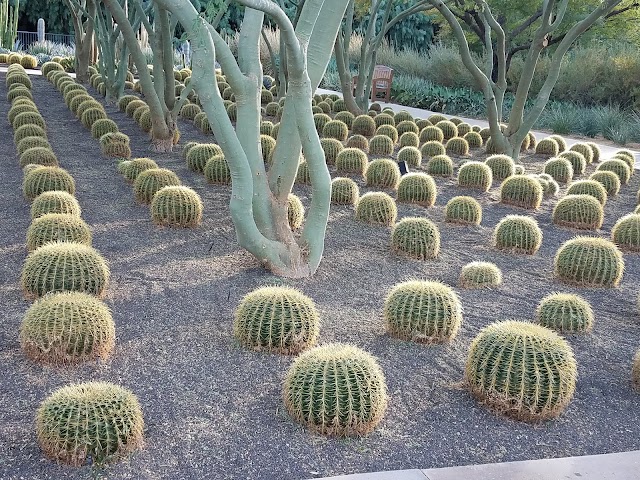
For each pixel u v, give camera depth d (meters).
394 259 6.58
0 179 8.51
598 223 8.20
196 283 5.54
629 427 3.81
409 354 4.51
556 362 3.74
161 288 5.39
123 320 4.74
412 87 22.52
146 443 3.33
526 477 3.16
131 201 7.98
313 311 4.44
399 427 3.63
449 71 24.27
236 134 5.48
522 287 6.04
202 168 9.62
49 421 3.12
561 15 11.51
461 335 4.88
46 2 35.34
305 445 3.39
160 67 10.91
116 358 4.18
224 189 8.84
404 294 4.70
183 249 6.41
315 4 5.06
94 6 17.02
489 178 9.92
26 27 36.62
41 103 15.69
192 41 4.77
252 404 3.75
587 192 9.11
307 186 9.36
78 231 5.85
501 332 3.92
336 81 24.80
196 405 3.71
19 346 4.24
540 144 13.82
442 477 3.11
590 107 20.55
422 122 14.86
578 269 6.11
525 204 9.02
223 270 5.87
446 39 28.39
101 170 9.49
